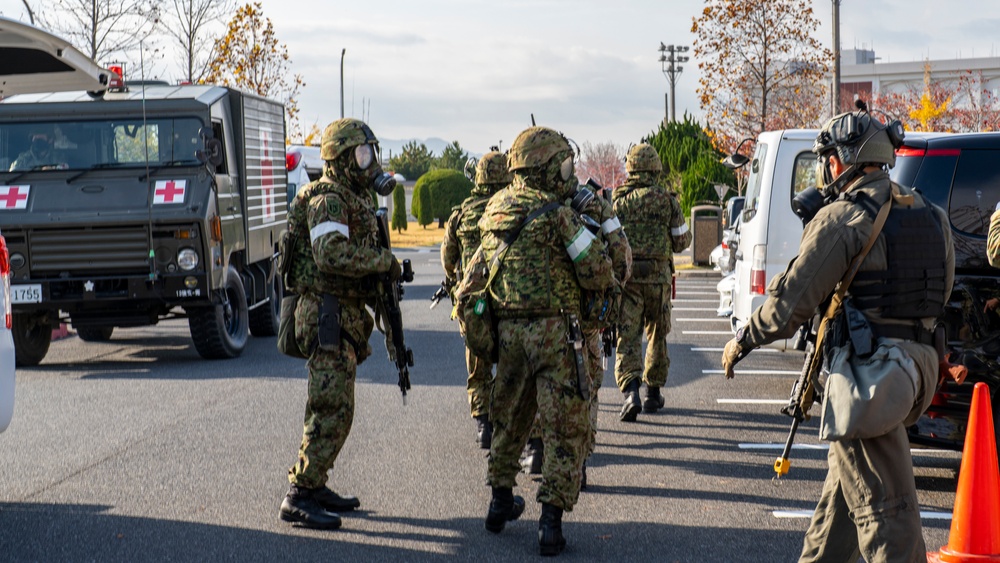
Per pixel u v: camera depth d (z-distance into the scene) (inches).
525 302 208.5
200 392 399.5
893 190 165.0
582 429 211.3
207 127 463.5
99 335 580.1
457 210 300.2
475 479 270.2
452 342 539.8
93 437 321.4
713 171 1269.7
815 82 1238.3
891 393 155.7
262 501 251.4
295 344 235.0
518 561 208.5
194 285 452.1
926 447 243.8
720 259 620.1
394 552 214.4
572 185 217.0
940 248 164.1
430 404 371.6
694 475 275.3
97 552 215.3
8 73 422.0
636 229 336.2
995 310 242.2
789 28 1189.7
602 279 209.5
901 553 157.6
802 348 178.1
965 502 185.0
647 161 336.8
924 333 163.6
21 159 470.9
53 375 448.5
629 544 218.7
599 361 259.9
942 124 1740.9
